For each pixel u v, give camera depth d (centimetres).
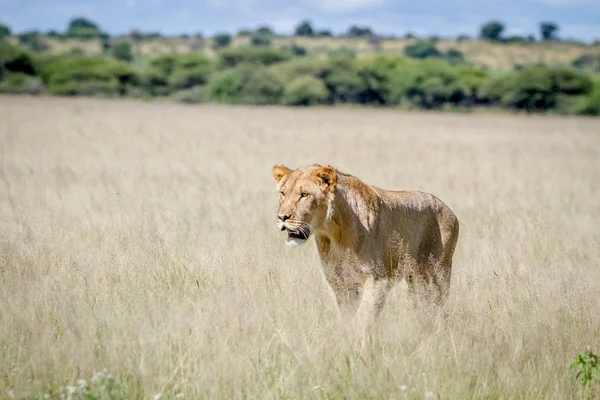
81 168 6625
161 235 3472
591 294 2823
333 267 2677
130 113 19812
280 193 2697
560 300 2741
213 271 2997
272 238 3612
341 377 2208
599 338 2534
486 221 4388
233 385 2077
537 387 2184
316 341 2370
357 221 2641
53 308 2578
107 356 2239
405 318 2502
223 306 2466
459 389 2138
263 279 2881
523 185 6425
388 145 11050
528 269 3158
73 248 3331
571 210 5156
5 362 2170
